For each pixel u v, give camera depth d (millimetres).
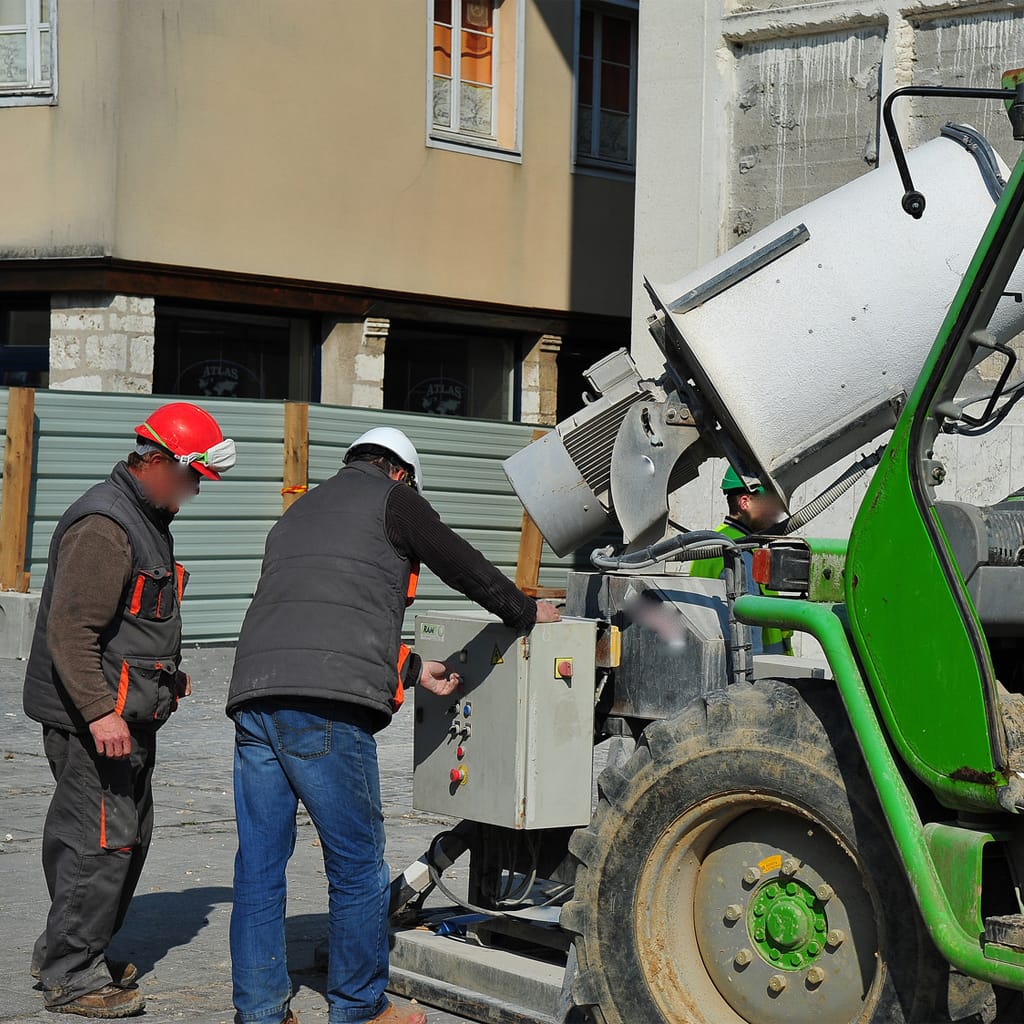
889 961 3707
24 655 12023
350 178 15688
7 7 14359
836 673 3807
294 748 4336
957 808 3617
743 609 4086
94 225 14008
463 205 16703
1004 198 3617
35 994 4891
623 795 4246
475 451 14273
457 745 4840
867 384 4742
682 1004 4148
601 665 4844
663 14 11117
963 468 9531
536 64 17297
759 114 10789
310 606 4367
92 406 12570
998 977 3420
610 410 5051
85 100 14039
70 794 4703
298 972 5219
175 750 9070
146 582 4680
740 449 4852
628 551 5137
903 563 3697
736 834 4137
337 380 16016
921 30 10094
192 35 14406
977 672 3537
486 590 4520
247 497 13172
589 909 4301
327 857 4414
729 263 4895
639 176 11266
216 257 14688
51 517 12477
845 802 3799
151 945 5469
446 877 6469
